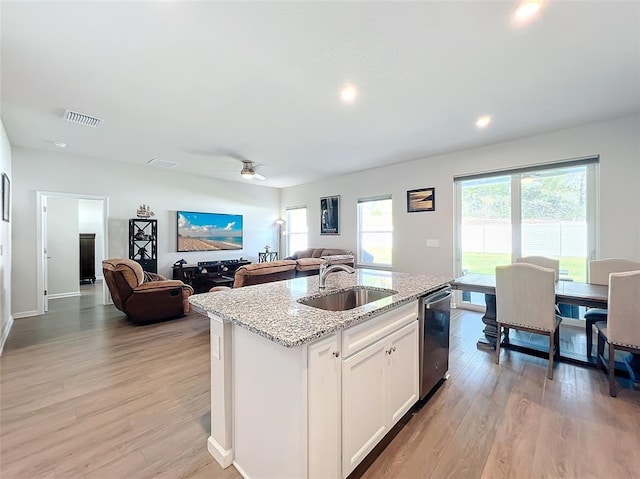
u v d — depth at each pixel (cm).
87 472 151
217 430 162
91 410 203
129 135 382
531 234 403
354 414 146
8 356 293
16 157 432
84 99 278
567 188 375
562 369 263
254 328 129
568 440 172
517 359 285
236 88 259
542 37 192
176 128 356
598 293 257
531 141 389
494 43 199
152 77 240
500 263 430
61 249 587
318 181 689
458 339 340
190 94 269
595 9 168
